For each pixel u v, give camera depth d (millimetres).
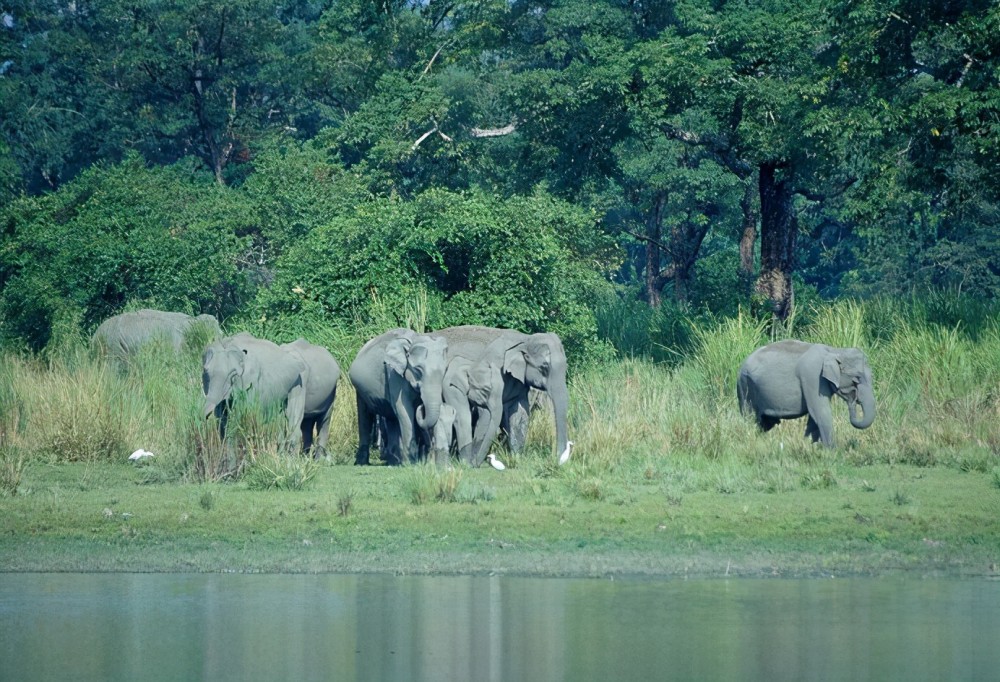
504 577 9070
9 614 7996
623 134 27141
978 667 6777
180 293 25109
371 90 34500
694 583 8883
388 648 7180
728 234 42125
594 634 7449
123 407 15859
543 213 21156
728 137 27297
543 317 20094
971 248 41188
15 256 25969
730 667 6793
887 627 7621
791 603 8250
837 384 15219
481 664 6879
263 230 29047
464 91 30656
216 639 7387
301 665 6871
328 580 8984
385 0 33844
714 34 25859
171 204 27812
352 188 29438
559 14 28328
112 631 7566
